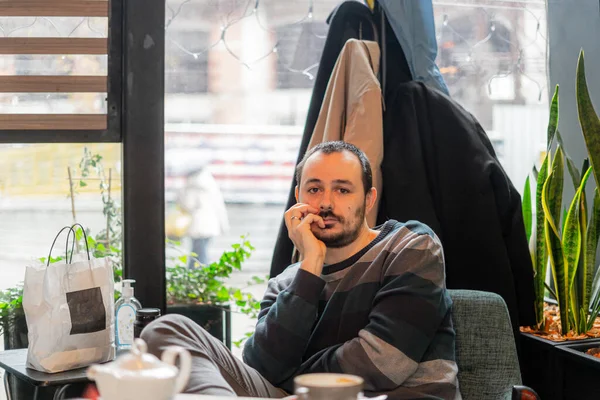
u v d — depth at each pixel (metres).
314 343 1.90
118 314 2.30
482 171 2.36
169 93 2.69
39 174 2.61
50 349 2.02
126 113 2.59
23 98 2.57
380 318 1.77
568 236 2.37
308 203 1.94
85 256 2.21
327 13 2.76
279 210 2.81
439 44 2.84
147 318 2.15
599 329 2.45
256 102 2.75
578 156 2.86
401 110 2.44
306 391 1.00
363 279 1.88
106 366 0.97
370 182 1.96
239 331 2.86
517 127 2.91
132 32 2.58
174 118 2.70
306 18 2.75
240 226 2.79
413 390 1.76
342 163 1.91
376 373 1.73
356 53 2.43
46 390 2.18
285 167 2.79
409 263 1.83
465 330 2.00
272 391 1.86
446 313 1.87
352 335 1.85
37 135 2.57
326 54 2.58
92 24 2.59
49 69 2.57
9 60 2.55
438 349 1.82
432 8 2.57
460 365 1.98
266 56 2.74
